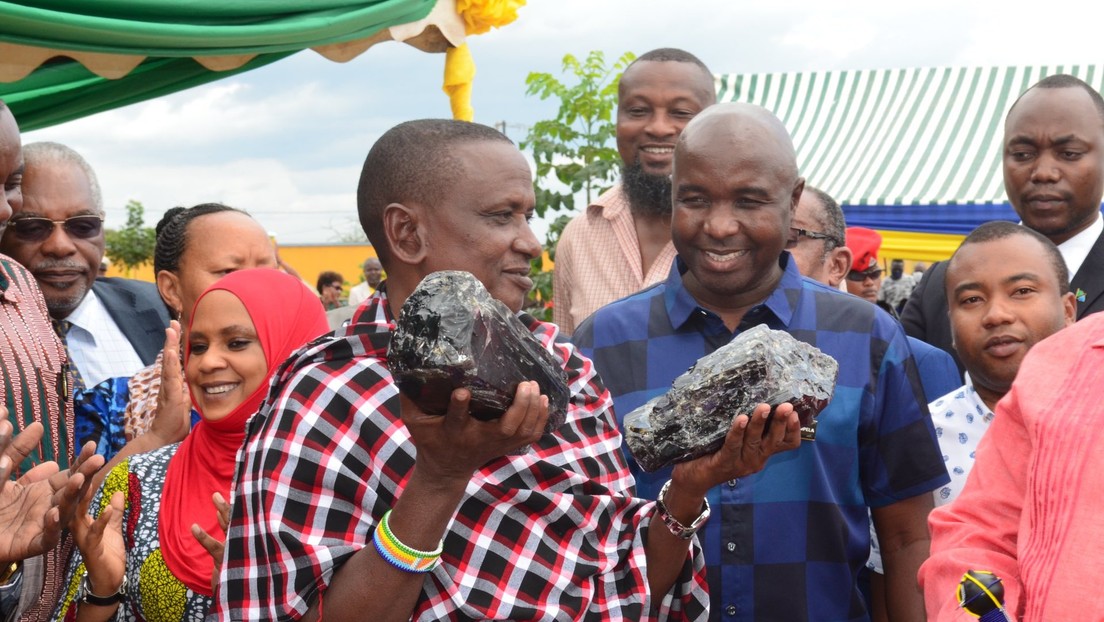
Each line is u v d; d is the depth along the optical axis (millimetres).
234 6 4465
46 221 4086
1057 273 3293
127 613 2742
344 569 1785
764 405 1927
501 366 1636
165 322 4734
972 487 2229
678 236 2877
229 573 1857
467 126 2229
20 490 2334
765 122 2832
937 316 4336
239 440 2785
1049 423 1997
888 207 9703
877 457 2818
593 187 7066
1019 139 4125
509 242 2162
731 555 2717
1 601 2461
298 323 2918
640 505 2191
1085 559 1860
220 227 3873
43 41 4035
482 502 1971
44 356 2992
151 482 2820
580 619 1973
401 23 5262
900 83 10867
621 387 2963
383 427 1925
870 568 3160
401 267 2205
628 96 4656
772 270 2953
